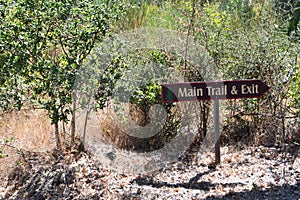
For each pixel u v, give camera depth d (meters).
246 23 5.93
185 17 5.32
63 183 4.29
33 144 4.86
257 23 5.98
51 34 4.31
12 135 5.06
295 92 4.74
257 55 5.07
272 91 4.99
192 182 4.27
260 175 4.32
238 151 4.98
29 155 4.70
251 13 6.27
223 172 4.47
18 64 4.17
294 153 4.76
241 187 4.07
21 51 4.17
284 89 4.95
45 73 4.24
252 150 4.93
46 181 4.32
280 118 4.96
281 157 4.70
